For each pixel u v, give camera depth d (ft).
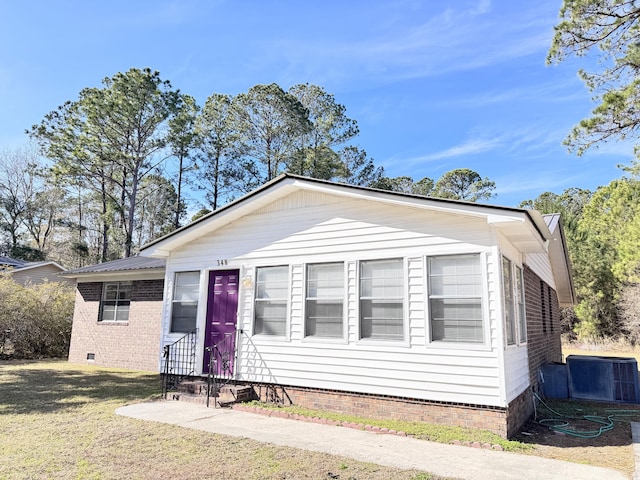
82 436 19.21
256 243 30.83
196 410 25.21
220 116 101.60
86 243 126.21
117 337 46.62
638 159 45.93
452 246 23.34
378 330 25.05
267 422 22.66
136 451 17.13
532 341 30.73
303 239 28.76
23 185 120.78
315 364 26.58
